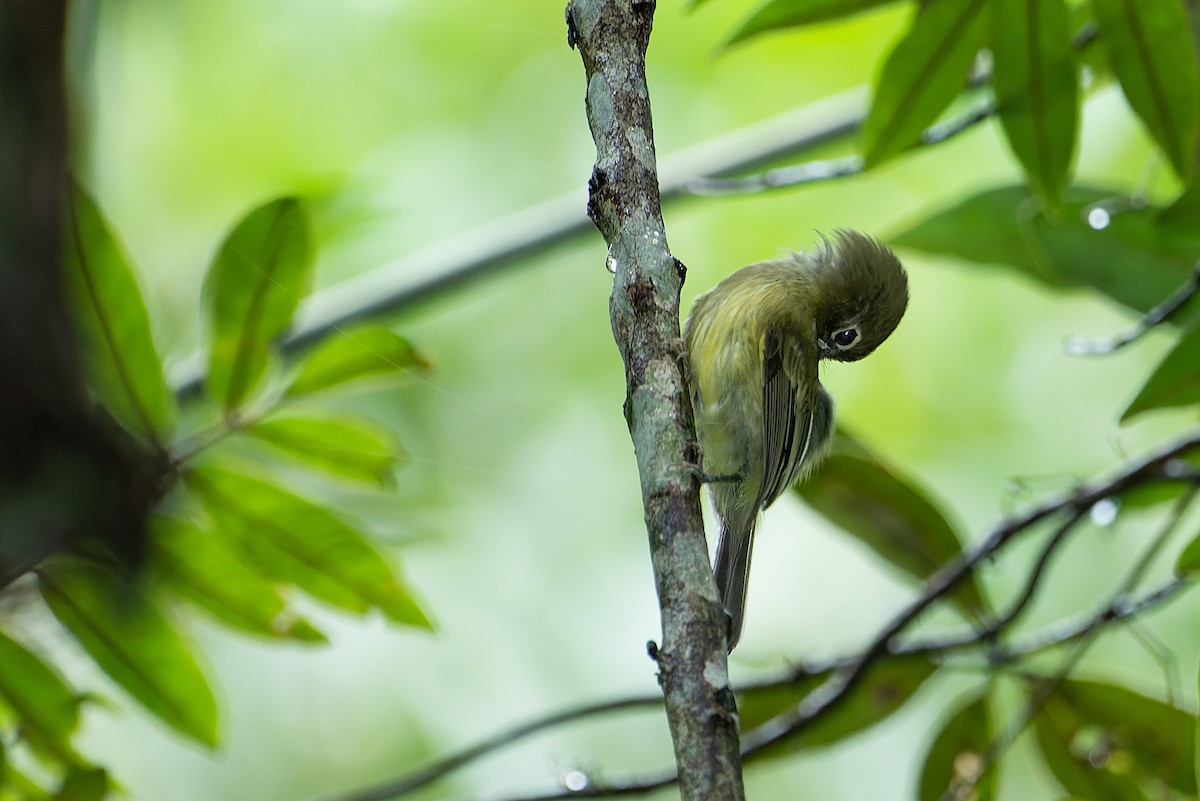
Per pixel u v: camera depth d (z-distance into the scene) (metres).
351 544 7.72
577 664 13.81
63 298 3.34
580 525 14.48
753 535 10.16
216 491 7.46
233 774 12.59
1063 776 9.12
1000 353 15.02
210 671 7.90
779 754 8.83
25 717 7.67
